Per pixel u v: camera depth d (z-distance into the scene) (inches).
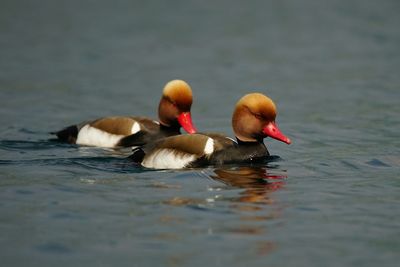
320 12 1690.5
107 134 600.7
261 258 341.7
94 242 359.9
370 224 388.5
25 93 896.3
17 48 1268.5
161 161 508.4
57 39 1369.3
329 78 1000.2
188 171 490.9
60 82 975.6
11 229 376.5
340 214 404.2
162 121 611.2
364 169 513.3
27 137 642.8
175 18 1636.3
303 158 548.4
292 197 435.5
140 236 367.6
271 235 370.0
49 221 388.8
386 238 367.9
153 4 1850.4
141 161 521.3
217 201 423.8
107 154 558.6
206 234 370.3
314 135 656.4
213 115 777.6
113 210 406.6
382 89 906.7
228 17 1642.5
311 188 457.4
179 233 371.9
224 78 1017.5
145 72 1061.8
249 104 526.0
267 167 511.2
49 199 426.9
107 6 1822.1
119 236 367.6
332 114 765.3
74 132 619.8
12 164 515.5
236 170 497.7
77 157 543.8
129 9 1774.1
